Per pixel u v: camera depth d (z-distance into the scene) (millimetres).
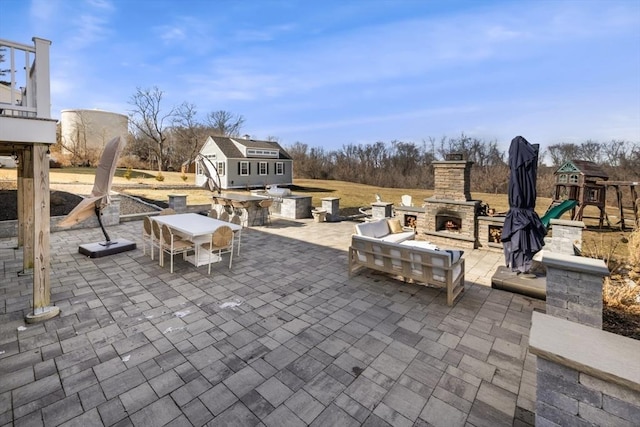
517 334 3775
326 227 10977
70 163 26688
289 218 12883
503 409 2582
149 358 3219
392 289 5176
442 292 5066
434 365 3156
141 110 35188
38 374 2932
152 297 4746
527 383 2898
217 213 8336
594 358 1656
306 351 3377
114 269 5996
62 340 3525
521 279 5215
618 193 10430
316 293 4988
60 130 32094
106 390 2736
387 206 10281
